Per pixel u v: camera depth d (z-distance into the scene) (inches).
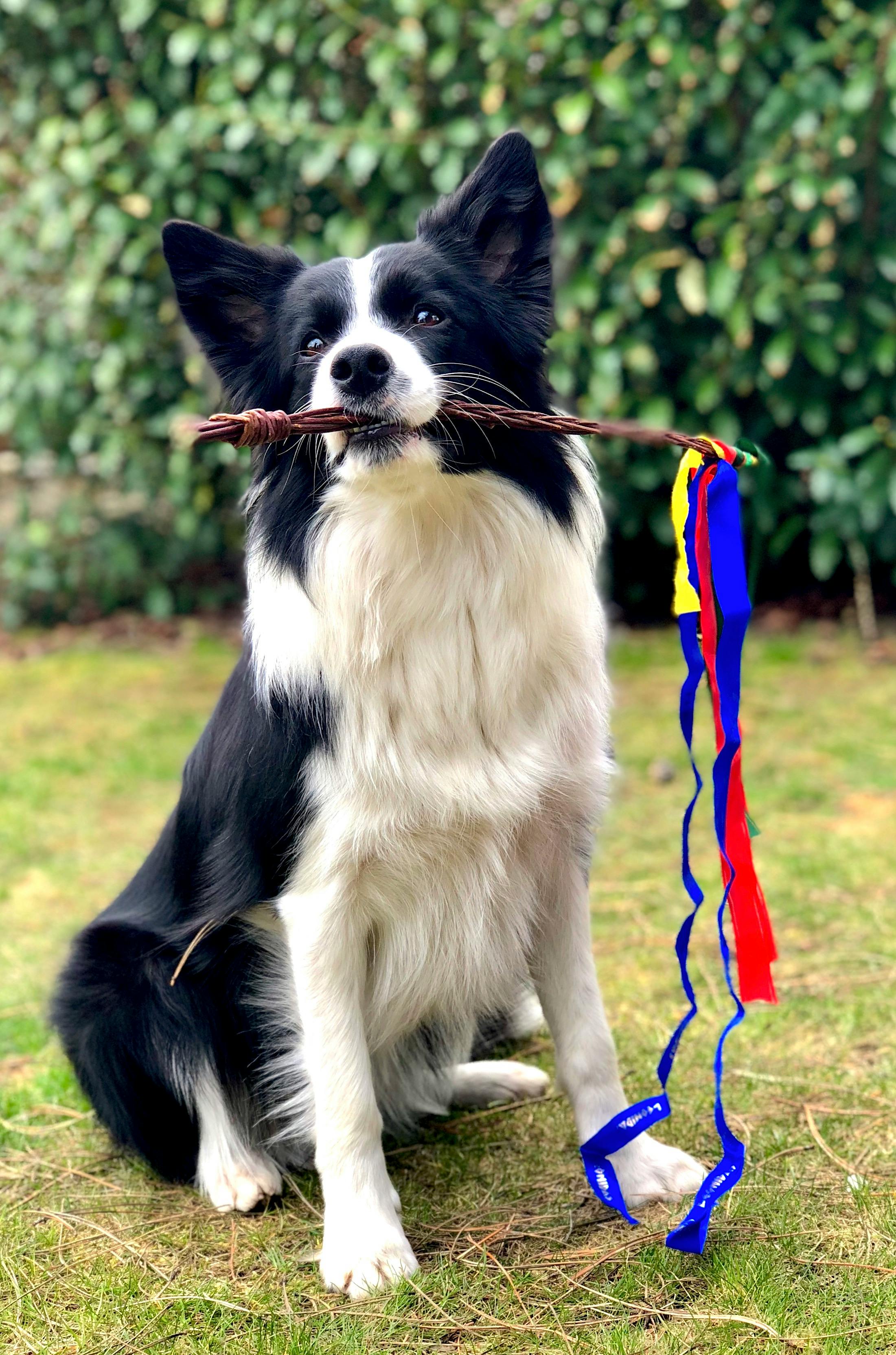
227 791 103.8
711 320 263.3
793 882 161.6
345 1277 93.5
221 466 286.7
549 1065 130.9
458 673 96.5
